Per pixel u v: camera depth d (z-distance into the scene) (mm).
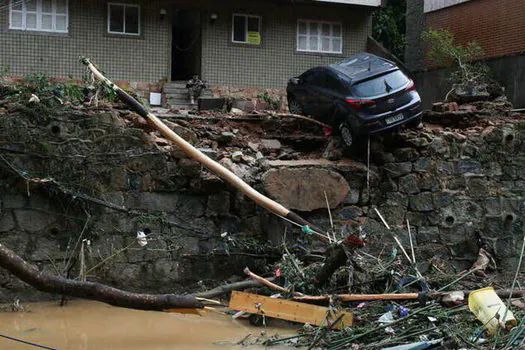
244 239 13516
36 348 9930
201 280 13328
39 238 12633
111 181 12977
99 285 6457
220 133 14484
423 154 14609
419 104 14445
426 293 10953
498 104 16422
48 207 12695
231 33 21078
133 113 13477
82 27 19672
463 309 10680
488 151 14984
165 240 13211
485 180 14953
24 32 19125
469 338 9750
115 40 20016
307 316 10891
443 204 14664
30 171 12617
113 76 20031
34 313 11992
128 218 13047
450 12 22547
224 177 12805
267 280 12016
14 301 12508
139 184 13117
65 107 12875
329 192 13750
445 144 14727
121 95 13188
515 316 10562
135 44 20203
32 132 12648
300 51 21766
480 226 14859
